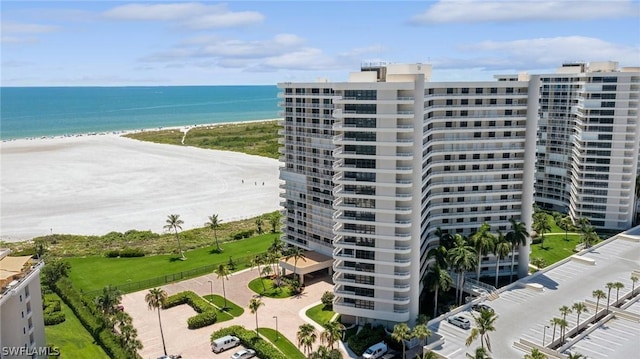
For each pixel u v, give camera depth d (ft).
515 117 379.55
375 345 291.58
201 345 308.40
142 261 458.91
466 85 369.71
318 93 398.42
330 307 353.92
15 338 249.55
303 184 427.33
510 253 388.37
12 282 251.60
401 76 309.63
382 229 307.17
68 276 420.77
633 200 505.66
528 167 385.29
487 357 253.24
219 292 386.73
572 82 530.68
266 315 345.72
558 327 304.50
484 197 389.19
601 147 495.82
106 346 299.99
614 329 307.58
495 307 335.67
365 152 304.30
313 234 427.33
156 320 343.67
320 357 256.11
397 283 311.27
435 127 370.53
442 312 343.46
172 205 647.56
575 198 520.42
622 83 479.41
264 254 423.64
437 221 383.86
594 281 375.45
